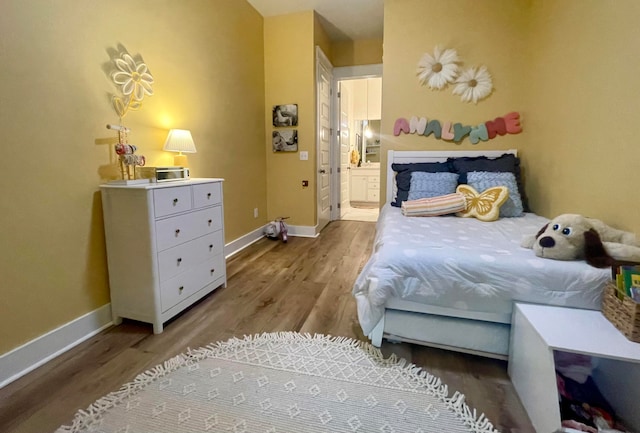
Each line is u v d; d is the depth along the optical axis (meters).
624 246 1.47
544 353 1.20
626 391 1.21
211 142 3.18
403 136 3.49
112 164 2.07
